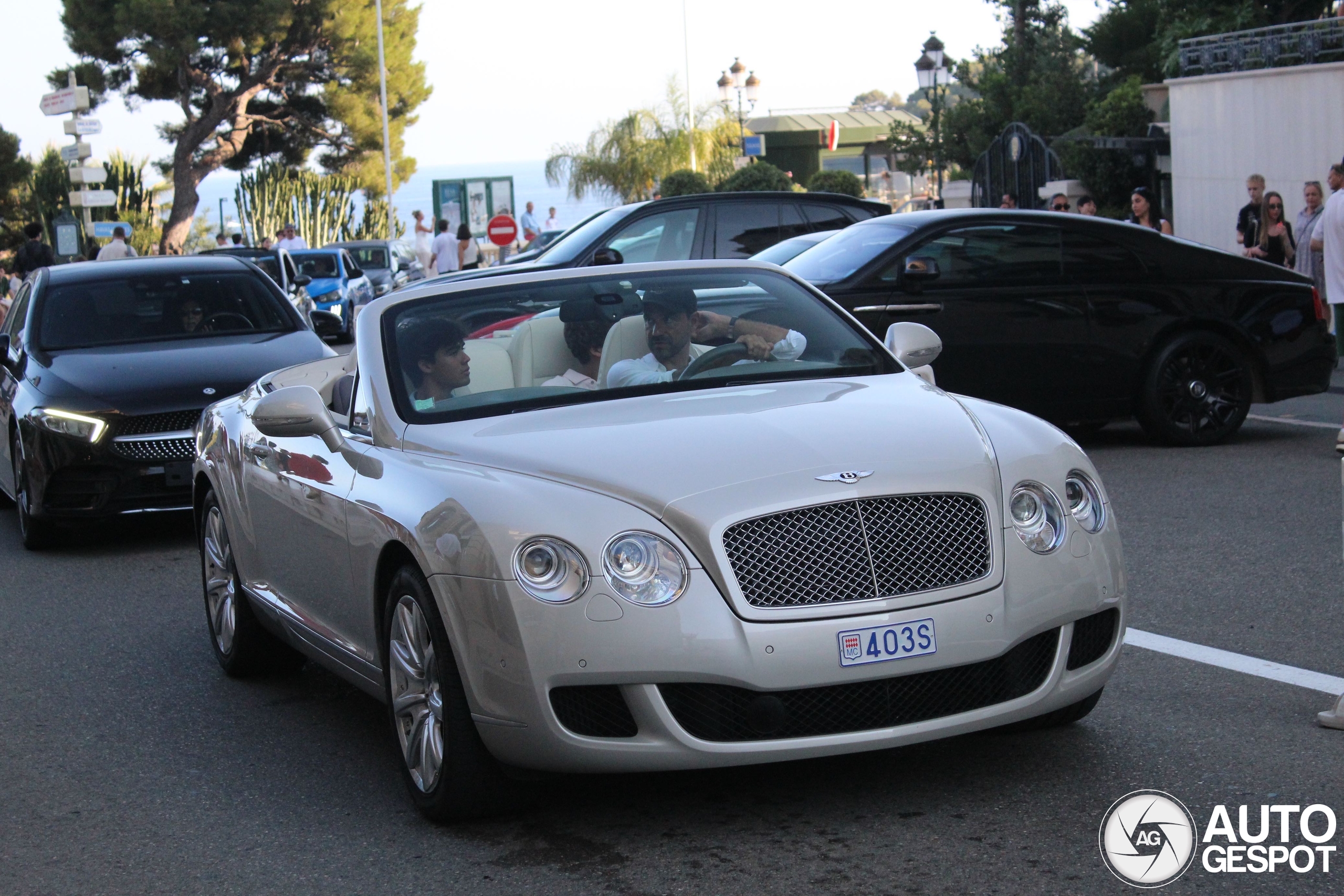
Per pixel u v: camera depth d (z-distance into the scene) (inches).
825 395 196.7
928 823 166.4
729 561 160.4
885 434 177.5
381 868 164.4
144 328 416.2
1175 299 425.7
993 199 1115.3
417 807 178.5
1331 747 183.6
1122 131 1099.9
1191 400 428.8
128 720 233.0
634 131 1828.2
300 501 211.6
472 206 1678.2
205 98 2032.5
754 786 182.2
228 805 190.4
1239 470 388.5
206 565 265.3
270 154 2185.0
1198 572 283.3
